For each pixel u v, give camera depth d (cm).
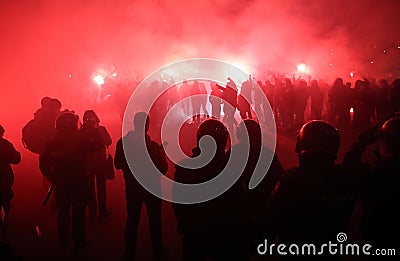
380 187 270
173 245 548
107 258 513
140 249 539
